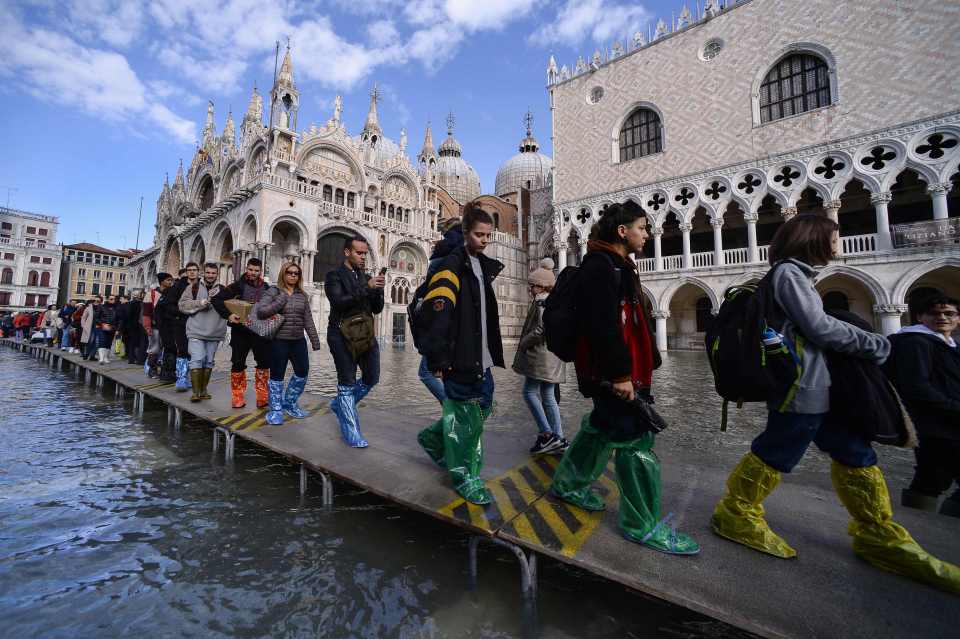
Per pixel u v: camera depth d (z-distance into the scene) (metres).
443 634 1.92
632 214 2.43
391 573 2.44
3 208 63.41
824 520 2.66
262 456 4.61
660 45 24.27
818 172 19.42
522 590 2.22
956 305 2.95
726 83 21.89
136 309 10.81
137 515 3.12
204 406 5.79
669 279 22.98
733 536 2.36
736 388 2.17
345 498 3.53
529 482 3.31
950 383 2.83
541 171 52.19
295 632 1.92
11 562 2.42
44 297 63.41
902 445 2.11
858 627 1.67
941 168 16.56
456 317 2.96
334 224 31.44
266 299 4.98
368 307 4.58
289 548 2.69
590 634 1.94
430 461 3.72
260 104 39.22
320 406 6.32
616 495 3.10
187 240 39.06
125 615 2.00
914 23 17.34
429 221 40.97
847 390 2.09
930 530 2.56
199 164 41.28
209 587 2.25
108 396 8.18
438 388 4.23
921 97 17.03
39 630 1.87
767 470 2.26
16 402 7.43
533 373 4.05
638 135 25.28
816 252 2.16
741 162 21.12
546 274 4.09
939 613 1.75
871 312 20.56
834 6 19.16
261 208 27.00
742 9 21.62
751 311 2.18
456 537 2.90
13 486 3.59
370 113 48.16
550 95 28.95
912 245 16.73
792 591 1.90
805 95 20.08
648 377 2.45
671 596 1.90
